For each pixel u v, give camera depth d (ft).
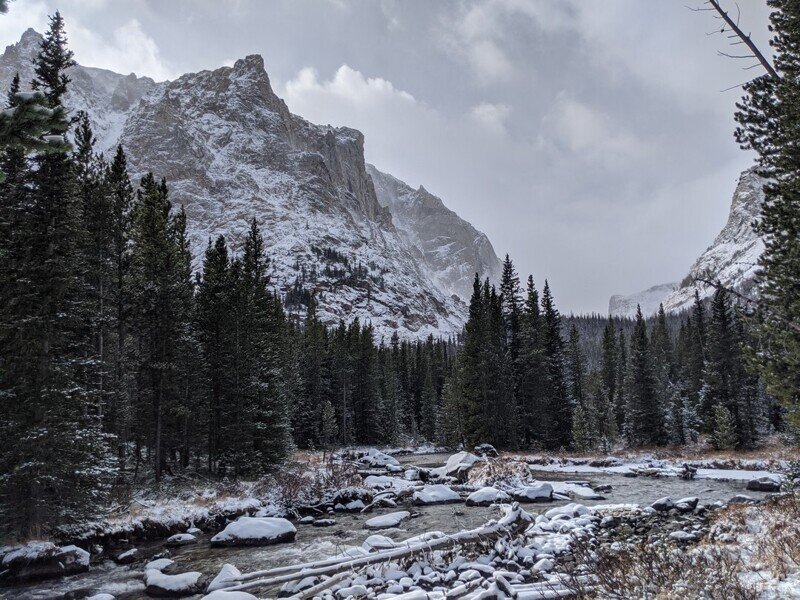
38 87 69.21
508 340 200.95
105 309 92.73
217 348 112.16
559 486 85.35
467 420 173.68
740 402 159.53
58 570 45.01
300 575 37.06
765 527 39.01
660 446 175.42
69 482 53.31
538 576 35.17
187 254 126.00
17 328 51.98
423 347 392.47
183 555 51.65
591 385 238.89
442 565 39.83
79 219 61.77
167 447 110.11
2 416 51.08
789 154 45.65
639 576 27.66
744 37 37.40
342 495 80.53
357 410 274.98
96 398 82.38
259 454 108.99
